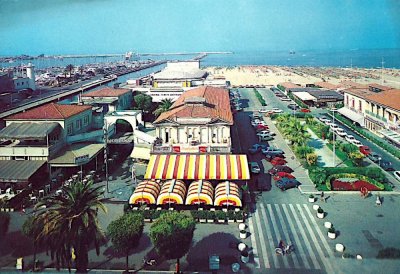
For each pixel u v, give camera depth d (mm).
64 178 77625
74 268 45125
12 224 56688
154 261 47625
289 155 95062
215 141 82188
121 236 44344
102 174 82250
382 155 93875
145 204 63750
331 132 112812
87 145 86125
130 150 99188
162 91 147125
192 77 168000
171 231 43344
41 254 48531
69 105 94375
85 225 40719
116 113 106125
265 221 59844
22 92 181625
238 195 62031
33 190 70312
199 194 61594
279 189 73312
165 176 68625
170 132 82438
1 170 72750
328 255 49281
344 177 75750
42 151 76750
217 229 57531
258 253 50219
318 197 68875
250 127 127875
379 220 59125
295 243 52656
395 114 101250
